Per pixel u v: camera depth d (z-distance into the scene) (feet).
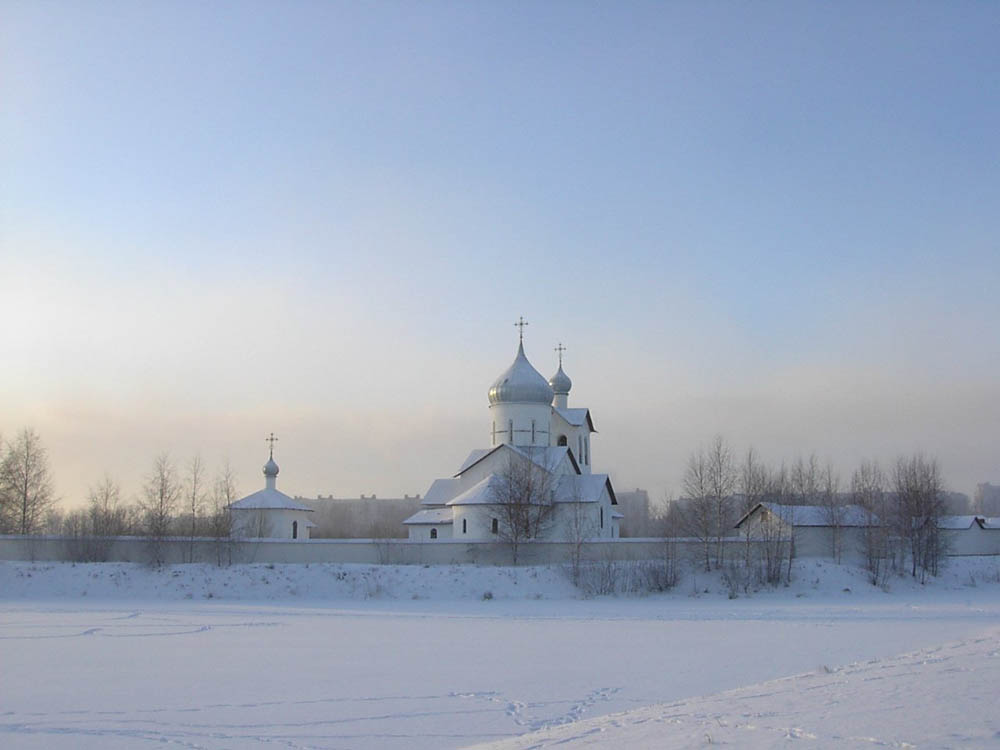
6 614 213.87
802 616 214.69
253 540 293.02
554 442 377.30
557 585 275.39
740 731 63.87
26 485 346.74
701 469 310.24
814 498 378.73
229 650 151.53
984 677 83.56
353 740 86.22
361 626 190.08
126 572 276.00
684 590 278.26
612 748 62.28
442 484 358.64
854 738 58.80
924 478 344.49
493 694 109.40
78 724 94.12
